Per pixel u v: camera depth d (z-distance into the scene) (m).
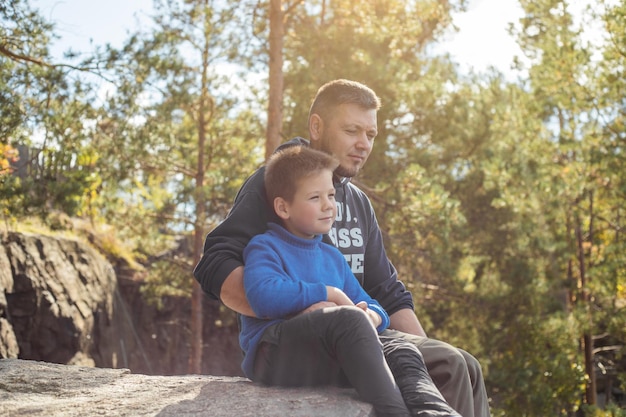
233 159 18.08
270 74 14.79
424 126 19.11
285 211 3.01
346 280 3.10
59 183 11.88
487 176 17.72
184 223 17.75
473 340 19.61
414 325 3.48
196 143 18.45
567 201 17.53
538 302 19.23
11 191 11.54
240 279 2.92
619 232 17.70
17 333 15.80
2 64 11.51
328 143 3.45
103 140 13.29
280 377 2.85
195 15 16.56
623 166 15.46
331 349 2.70
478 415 3.06
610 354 21.19
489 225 20.19
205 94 16.94
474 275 21.09
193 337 18.45
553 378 17.98
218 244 3.04
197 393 2.88
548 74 16.11
